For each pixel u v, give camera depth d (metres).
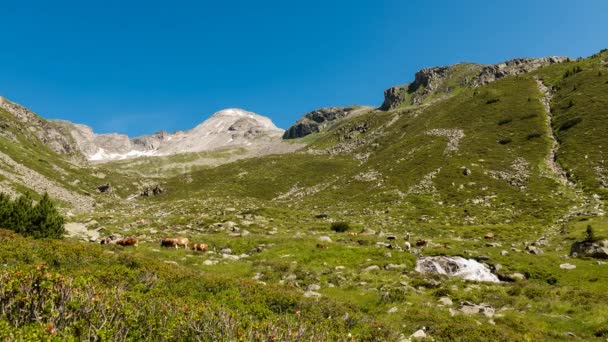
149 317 10.10
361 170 113.25
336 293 22.80
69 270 15.87
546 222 51.97
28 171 96.94
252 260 30.14
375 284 24.36
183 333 10.05
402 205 72.06
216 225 45.28
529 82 142.25
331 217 63.75
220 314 10.48
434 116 144.25
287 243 34.53
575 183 69.25
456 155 95.12
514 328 18.02
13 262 15.52
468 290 24.05
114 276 15.23
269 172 136.12
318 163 139.88
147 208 74.06
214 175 144.62
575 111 101.12
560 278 26.33
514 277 27.20
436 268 29.66
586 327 18.06
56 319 8.23
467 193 73.94
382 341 14.30
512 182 75.69
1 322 7.28
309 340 10.48
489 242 40.88
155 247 31.80
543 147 89.25
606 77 118.19
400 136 142.62
